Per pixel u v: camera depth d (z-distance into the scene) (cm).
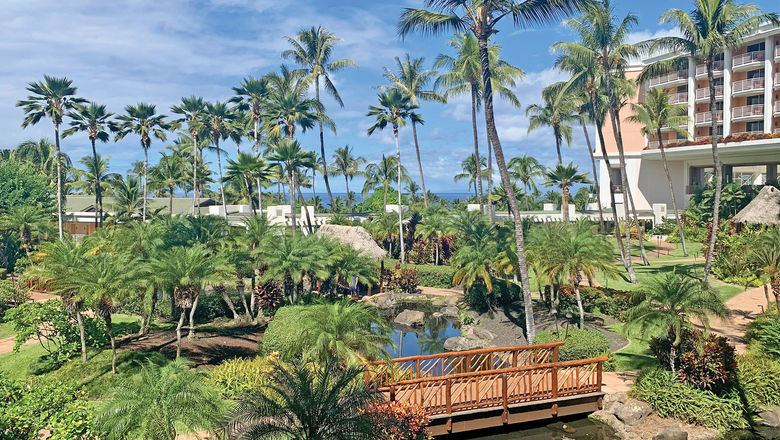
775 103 5291
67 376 2025
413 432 1472
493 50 4022
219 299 3197
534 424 1716
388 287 4153
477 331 2822
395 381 1605
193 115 5412
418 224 4838
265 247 3056
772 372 1756
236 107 5291
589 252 2348
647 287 1811
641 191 6184
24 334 2220
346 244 3631
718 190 2966
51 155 7525
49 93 4756
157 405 1252
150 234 3184
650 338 1886
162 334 2619
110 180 5988
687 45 3022
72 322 2356
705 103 5978
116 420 1226
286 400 1169
